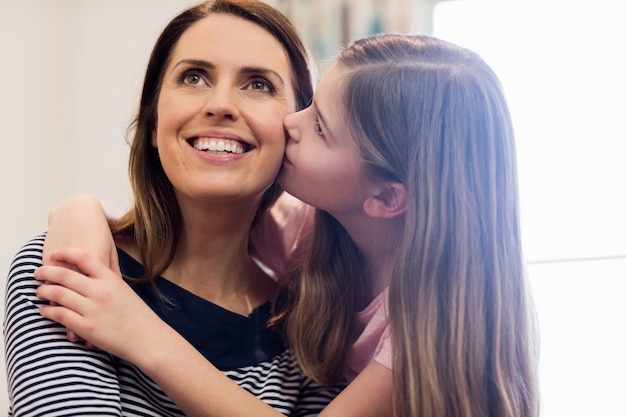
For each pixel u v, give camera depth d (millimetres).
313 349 1230
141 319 1053
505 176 1183
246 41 1157
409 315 1120
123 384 1102
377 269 1287
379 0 2777
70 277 1027
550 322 2555
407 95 1168
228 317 1198
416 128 1160
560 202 2646
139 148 1188
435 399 1090
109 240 1119
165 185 1190
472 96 1172
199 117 1109
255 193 1152
